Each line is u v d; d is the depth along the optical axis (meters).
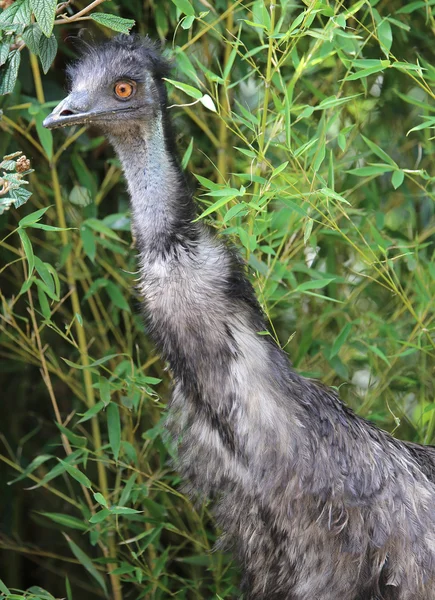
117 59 6.61
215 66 8.52
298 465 6.50
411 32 8.70
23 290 6.89
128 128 6.56
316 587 6.65
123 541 8.00
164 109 6.66
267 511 6.60
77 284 9.02
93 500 9.02
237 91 8.61
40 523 9.34
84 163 8.85
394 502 6.62
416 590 6.64
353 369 9.01
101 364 8.13
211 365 6.46
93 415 7.72
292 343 8.77
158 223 6.50
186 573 8.88
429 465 7.11
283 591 6.79
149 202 6.52
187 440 6.78
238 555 6.95
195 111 8.54
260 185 7.45
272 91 7.39
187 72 7.31
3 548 9.47
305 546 6.61
